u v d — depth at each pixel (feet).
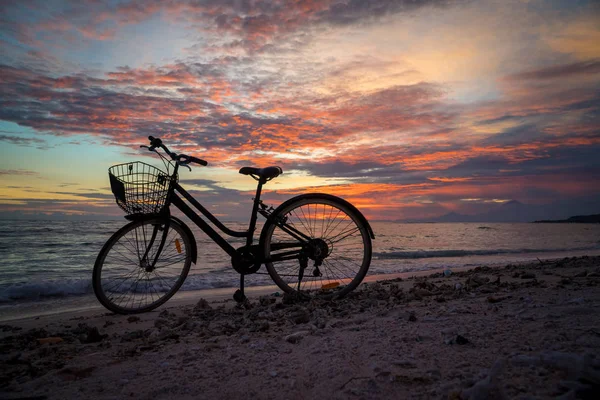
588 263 21.45
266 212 11.44
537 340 5.61
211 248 47.09
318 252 11.50
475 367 4.86
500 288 11.85
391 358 5.50
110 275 11.93
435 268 31.32
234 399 4.64
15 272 28.94
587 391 3.75
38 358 6.88
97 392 5.10
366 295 12.02
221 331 8.25
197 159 11.10
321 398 4.47
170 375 5.56
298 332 7.39
